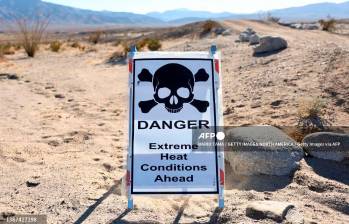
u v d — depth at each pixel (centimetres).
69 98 1062
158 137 470
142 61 480
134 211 459
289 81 891
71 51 2481
